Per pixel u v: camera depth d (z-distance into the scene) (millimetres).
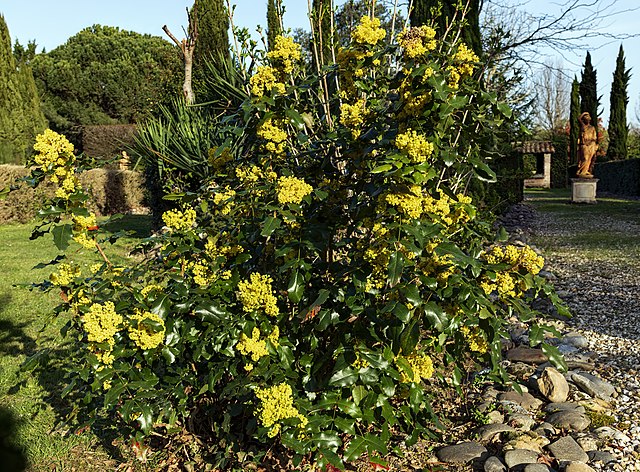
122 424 2721
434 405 3172
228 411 2340
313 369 2287
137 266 2590
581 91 26156
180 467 2592
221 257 2350
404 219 2062
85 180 14930
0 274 7164
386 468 2363
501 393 3279
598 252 7988
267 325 2256
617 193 21469
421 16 6289
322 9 3494
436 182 2422
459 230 2621
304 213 2471
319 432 2189
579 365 3729
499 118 2428
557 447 2682
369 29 2420
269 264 2514
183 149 7430
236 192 2496
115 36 33875
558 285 6086
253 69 3268
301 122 2416
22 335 4625
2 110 16297
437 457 2719
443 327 1960
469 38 6918
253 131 2576
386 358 2186
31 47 31031
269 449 2416
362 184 2377
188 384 2543
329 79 3453
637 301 5297
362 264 2143
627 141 28312
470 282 2258
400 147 2037
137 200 16844
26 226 12773
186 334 2346
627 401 3244
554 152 27344
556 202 17625
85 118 30734
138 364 2357
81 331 2557
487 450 2742
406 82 2254
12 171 12906
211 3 9688
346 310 2211
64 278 2463
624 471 2521
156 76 15367
